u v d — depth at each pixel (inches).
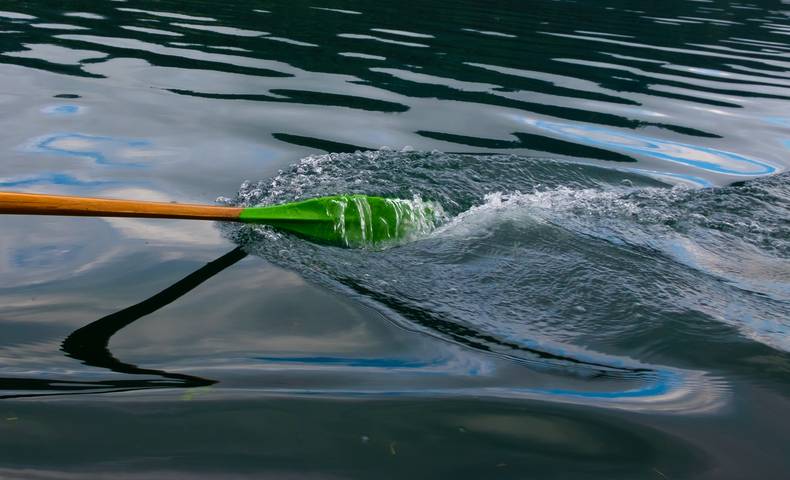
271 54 241.1
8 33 240.4
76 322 89.5
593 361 86.4
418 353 86.6
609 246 117.9
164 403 73.3
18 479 60.8
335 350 86.2
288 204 118.5
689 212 135.2
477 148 169.5
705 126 200.7
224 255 111.7
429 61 248.5
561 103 212.5
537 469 65.7
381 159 155.9
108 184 132.6
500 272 108.5
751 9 467.5
